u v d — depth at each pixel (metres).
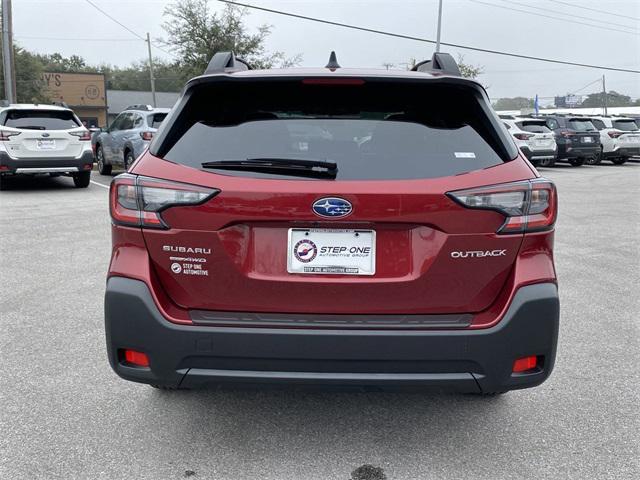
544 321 2.67
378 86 2.91
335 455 3.01
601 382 3.90
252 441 3.15
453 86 2.88
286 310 2.65
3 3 21.23
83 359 4.17
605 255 7.60
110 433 3.21
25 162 12.86
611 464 2.95
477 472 2.88
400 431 3.26
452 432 3.26
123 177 2.73
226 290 2.65
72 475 2.83
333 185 2.58
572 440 3.18
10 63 21.86
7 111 12.91
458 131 2.82
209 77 2.85
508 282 2.68
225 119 2.87
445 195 2.57
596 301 5.64
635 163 27.08
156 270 2.71
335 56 3.35
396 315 2.65
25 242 7.94
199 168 2.67
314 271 2.63
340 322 2.64
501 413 3.48
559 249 7.96
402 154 2.69
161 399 3.61
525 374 2.71
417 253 2.62
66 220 9.63
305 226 2.61
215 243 2.62
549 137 21.06
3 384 3.77
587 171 22.05
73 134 13.35
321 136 2.76
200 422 3.34
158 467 2.90
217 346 2.62
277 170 2.62
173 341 2.64
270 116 2.85
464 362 2.62
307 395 3.69
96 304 5.36
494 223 2.62
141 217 2.67
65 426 3.28
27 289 5.80
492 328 2.62
